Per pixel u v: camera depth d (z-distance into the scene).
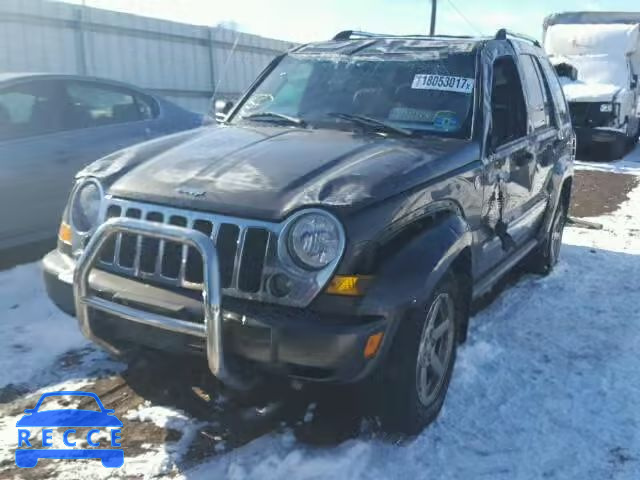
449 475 2.95
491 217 4.08
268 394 3.53
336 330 2.69
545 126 5.37
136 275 3.05
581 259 6.56
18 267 5.37
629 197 9.98
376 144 3.58
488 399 3.63
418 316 2.97
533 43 5.60
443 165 3.43
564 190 6.16
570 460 3.09
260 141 3.65
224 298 2.86
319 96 4.30
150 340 3.00
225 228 2.88
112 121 6.18
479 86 4.04
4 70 11.59
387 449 3.12
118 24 13.43
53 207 5.65
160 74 14.54
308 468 2.92
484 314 4.93
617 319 4.91
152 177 3.22
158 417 3.29
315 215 2.78
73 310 3.38
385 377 3.01
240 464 2.94
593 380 3.89
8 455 2.97
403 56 4.37
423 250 3.00
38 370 3.73
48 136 5.66
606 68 14.75
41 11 12.02
